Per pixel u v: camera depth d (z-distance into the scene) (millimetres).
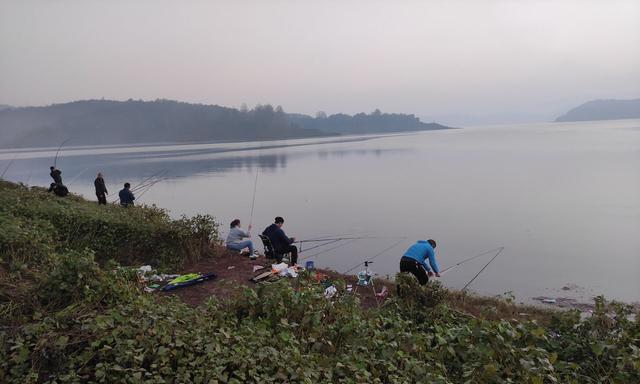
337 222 26812
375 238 22578
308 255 19328
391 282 11211
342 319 6480
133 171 65375
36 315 5176
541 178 43219
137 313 5449
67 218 11445
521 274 16312
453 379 5484
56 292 5973
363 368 5094
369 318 7238
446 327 6934
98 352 4617
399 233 23641
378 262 18234
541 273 16359
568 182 39844
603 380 5703
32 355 4480
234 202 35312
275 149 127562
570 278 15695
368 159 78688
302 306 6559
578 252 19109
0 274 6848
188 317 5645
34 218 11039
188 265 11047
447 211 29453
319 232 24156
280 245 11297
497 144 105375
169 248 11289
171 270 10594
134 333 4871
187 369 4551
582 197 32438
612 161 55156
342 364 5062
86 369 4406
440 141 140500
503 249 19953
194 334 5078
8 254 7680
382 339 6074
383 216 28469
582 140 104500
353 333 6102
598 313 7199
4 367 4328
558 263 17578
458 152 86000
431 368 5461
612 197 31859
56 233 10711
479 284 15297
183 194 40344
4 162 96500
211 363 4598
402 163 67375
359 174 54938
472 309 9984
